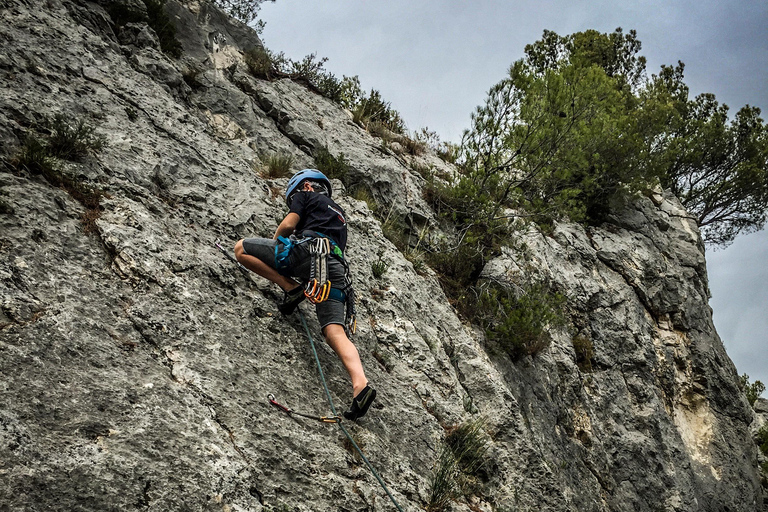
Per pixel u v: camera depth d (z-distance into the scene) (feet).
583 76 36.06
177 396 11.92
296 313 16.26
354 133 33.96
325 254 14.53
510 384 25.98
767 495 46.39
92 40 21.09
